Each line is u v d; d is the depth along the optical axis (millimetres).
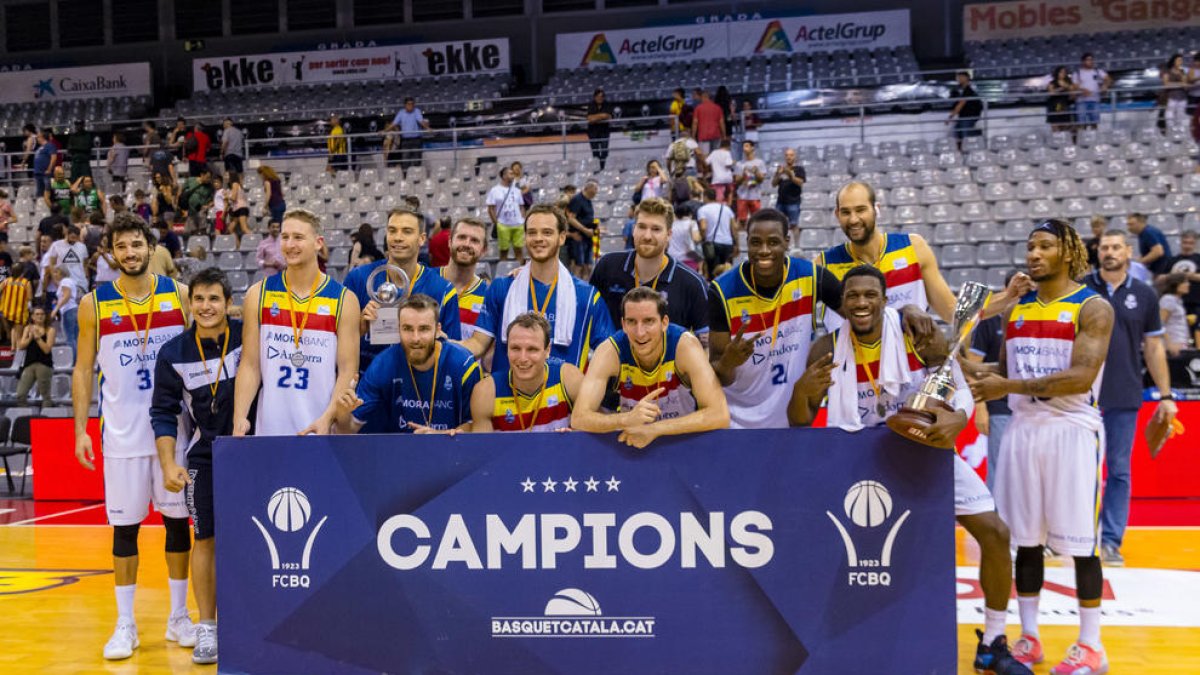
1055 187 12781
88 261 11094
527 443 3443
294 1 22062
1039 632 4332
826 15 20109
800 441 3373
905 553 3355
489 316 4480
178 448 4262
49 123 21656
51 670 4035
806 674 3393
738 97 16594
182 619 4414
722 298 4070
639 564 3428
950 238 12016
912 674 3357
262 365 4078
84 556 6348
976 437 7211
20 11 22828
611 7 21188
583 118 16844
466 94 20328
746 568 3400
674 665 3430
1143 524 6664
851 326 3664
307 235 4031
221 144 16062
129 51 22484
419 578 3484
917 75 18359
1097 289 5551
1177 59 14641
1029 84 16047
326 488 3506
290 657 3533
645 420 3385
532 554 3455
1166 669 3852
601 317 4441
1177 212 11930
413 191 14852
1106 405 5496
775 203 12773
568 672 3461
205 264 12688
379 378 3969
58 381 10195
